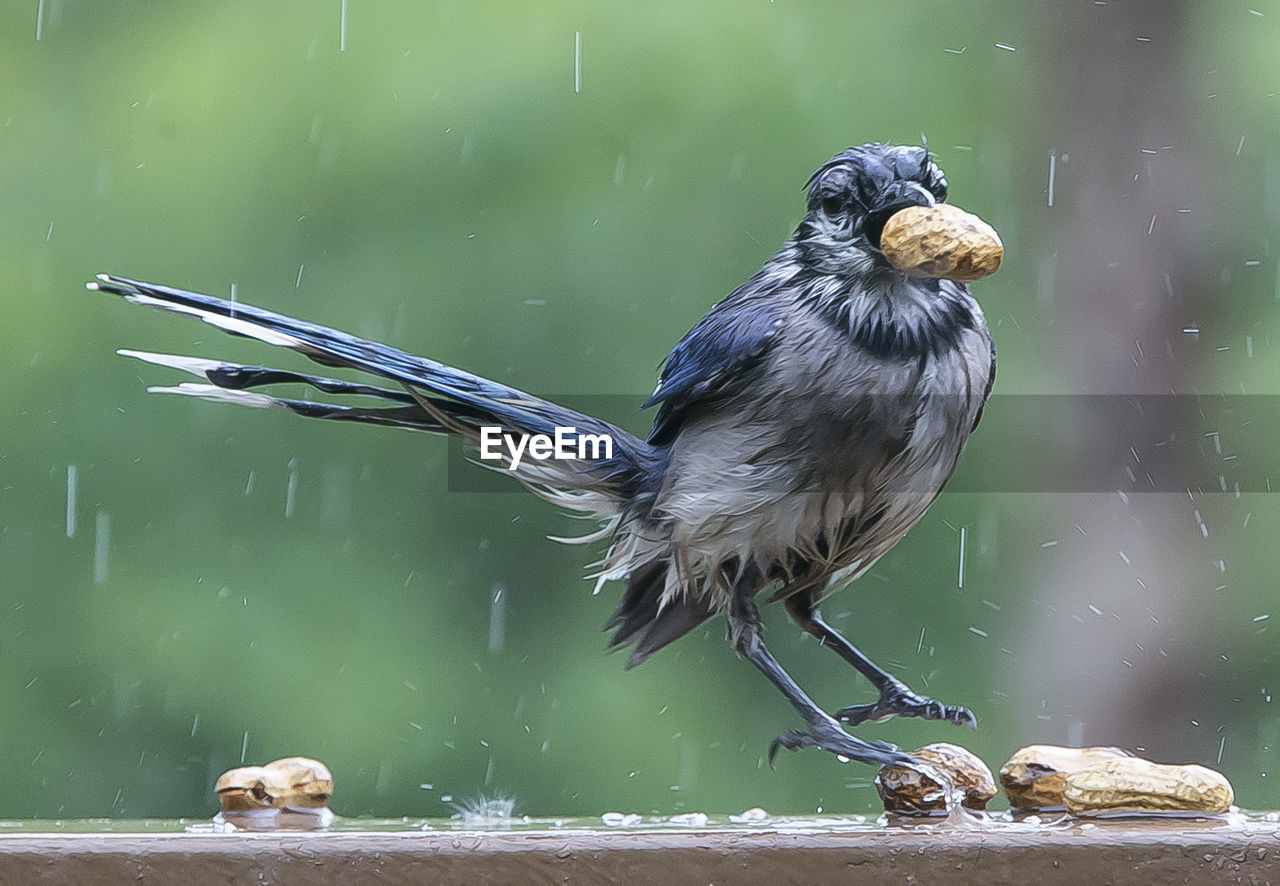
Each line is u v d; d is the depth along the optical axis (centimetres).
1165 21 1434
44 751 1338
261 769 576
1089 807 518
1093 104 1427
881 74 1402
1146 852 463
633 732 1360
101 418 1370
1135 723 1339
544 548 1362
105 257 1399
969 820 518
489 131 1382
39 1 1424
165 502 1358
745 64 1391
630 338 1352
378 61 1409
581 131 1380
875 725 1344
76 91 1429
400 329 1359
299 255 1389
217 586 1349
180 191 1411
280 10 1428
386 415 627
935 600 1349
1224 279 1420
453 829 496
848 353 598
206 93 1424
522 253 1366
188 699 1337
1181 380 1402
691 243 1365
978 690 1344
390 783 1332
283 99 1409
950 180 1402
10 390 1368
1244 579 1362
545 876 457
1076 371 1399
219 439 1363
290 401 617
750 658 597
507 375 1351
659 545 620
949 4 1424
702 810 1353
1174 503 1375
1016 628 1349
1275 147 1433
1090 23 1427
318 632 1345
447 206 1378
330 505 1355
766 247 1362
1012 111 1424
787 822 532
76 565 1346
